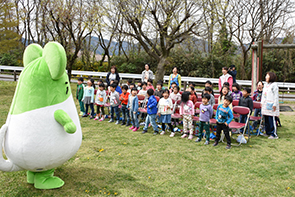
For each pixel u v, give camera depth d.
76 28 14.48
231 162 4.38
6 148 2.92
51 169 3.41
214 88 17.19
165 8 11.77
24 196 3.17
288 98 13.19
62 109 3.04
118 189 3.38
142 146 5.24
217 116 5.27
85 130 6.49
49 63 2.85
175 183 3.59
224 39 20.47
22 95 2.88
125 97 7.04
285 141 5.62
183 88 13.82
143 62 24.98
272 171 4.01
